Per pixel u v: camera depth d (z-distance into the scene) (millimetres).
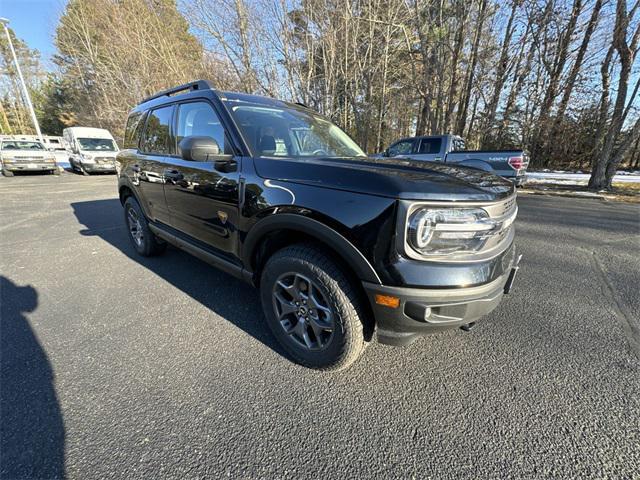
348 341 1725
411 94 16844
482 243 1564
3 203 7543
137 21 15711
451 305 1486
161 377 1852
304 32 12445
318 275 1731
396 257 1472
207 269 3520
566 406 1669
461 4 13211
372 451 1420
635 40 8867
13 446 1399
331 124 3264
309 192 1699
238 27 12023
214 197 2266
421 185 1484
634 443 1452
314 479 1298
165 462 1349
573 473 1322
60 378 1826
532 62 13852
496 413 1626
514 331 2355
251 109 2471
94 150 14422
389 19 11977
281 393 1746
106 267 3561
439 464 1362
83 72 23625
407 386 1810
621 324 2447
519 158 7508
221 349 2121
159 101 3201
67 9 21469
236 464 1350
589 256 3986
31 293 2904
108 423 1533
